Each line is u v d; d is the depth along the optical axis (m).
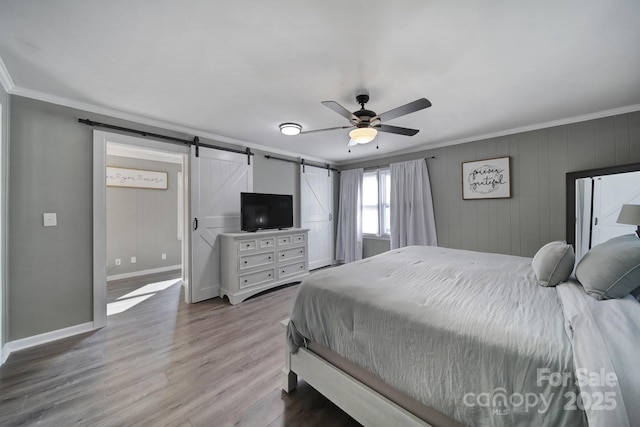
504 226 3.46
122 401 1.58
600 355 0.77
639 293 1.23
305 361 1.59
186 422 1.42
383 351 1.20
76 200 2.48
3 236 2.06
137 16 1.37
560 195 3.05
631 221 2.06
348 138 3.71
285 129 3.05
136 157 4.64
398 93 2.29
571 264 1.49
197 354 2.10
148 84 2.12
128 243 4.54
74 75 1.98
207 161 3.45
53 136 2.36
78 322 2.47
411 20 1.41
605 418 0.65
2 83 1.98
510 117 2.92
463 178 3.80
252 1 1.27
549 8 1.33
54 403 1.56
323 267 5.20
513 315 1.11
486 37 1.56
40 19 1.37
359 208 5.10
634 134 2.61
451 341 1.02
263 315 2.89
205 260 3.42
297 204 4.76
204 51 1.68
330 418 1.46
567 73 1.97
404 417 1.13
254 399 1.60
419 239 4.24
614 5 1.30
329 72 1.94
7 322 2.12
